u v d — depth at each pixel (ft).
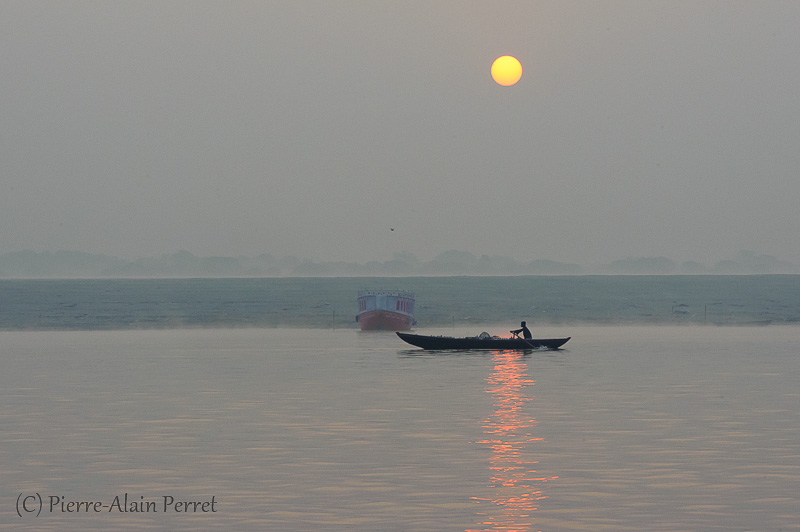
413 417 381.19
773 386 479.41
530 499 251.80
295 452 312.09
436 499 252.83
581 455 304.30
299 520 234.99
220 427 360.48
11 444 328.90
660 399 430.61
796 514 237.04
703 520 232.53
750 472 279.90
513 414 387.55
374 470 285.43
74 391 474.08
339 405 416.05
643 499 251.19
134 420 378.94
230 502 252.21
